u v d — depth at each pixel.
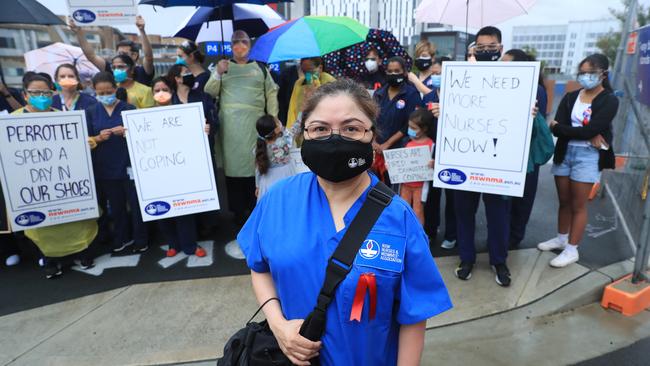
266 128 3.70
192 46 4.47
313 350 1.15
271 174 3.86
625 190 4.69
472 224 3.44
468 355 2.68
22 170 3.39
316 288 1.16
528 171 3.14
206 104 4.07
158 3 3.83
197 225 4.55
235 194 4.62
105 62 4.75
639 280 3.26
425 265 1.17
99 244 4.39
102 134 3.63
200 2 3.88
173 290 3.44
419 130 3.69
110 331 2.94
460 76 3.04
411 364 1.20
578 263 3.66
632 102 4.62
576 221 3.57
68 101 3.99
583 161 3.43
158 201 3.73
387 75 3.99
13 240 3.99
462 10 4.43
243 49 4.20
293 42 3.90
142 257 4.06
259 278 1.38
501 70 2.94
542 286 3.35
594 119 3.27
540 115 3.11
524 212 4.01
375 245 1.12
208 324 2.99
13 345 2.82
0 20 3.77
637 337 2.86
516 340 2.81
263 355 1.32
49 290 3.50
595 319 3.05
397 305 1.19
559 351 2.71
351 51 6.10
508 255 3.86
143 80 4.98
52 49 5.98
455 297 3.24
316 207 1.21
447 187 3.28
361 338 1.14
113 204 4.05
